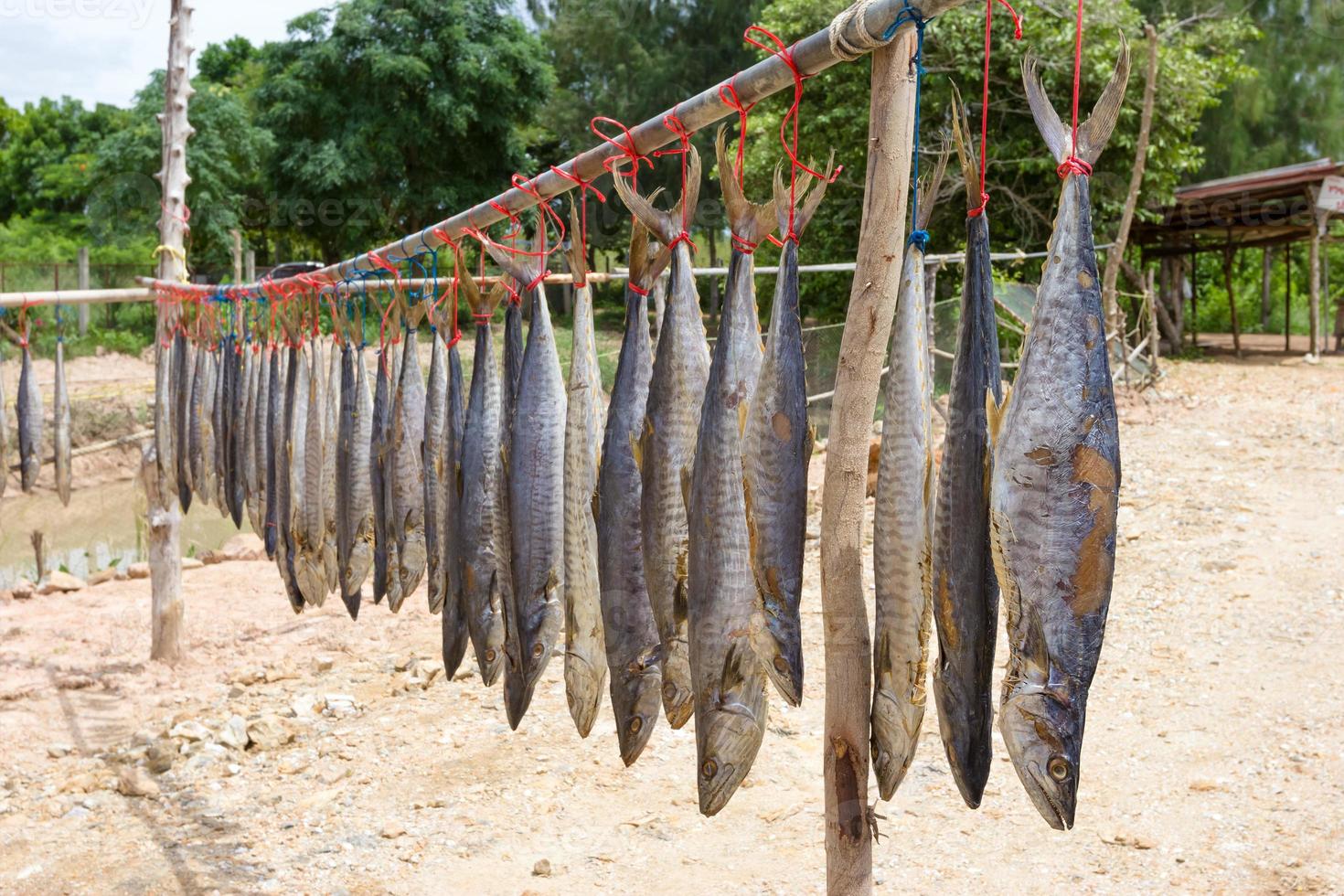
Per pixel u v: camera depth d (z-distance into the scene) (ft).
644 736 8.32
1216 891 12.82
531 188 9.93
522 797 16.15
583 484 8.88
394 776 17.16
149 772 17.80
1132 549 25.63
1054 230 5.80
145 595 29.68
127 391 58.80
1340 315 67.92
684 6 88.79
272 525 15.67
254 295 16.87
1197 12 66.33
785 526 6.85
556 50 97.45
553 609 9.45
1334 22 77.92
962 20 46.26
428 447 12.01
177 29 22.67
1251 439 35.78
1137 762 16.22
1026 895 13.03
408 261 13.92
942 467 6.30
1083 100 48.19
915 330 6.65
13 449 50.11
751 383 7.20
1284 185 57.21
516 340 9.71
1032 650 5.76
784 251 6.89
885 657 6.81
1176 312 67.36
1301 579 22.76
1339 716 16.80
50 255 94.27
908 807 15.33
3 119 132.26
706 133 64.85
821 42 6.89
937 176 6.70
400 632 24.80
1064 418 5.69
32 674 22.75
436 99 84.12
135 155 91.15
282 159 90.07
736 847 14.44
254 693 21.34
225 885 14.11
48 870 14.66
